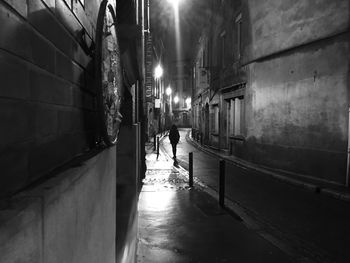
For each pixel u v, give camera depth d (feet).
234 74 48.65
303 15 32.01
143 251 14.37
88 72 7.50
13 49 3.26
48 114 4.45
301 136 32.78
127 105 18.47
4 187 3.02
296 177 31.71
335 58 28.63
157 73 89.97
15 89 3.30
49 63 4.51
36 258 2.66
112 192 8.41
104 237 6.81
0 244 2.07
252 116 41.86
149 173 35.32
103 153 6.81
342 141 27.91
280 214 20.34
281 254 14.20
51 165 4.55
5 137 3.05
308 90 31.76
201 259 13.61
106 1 6.39
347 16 27.50
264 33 38.17
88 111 7.51
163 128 143.84
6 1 3.10
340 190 25.54
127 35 13.19
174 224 18.11
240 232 16.88
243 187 28.81
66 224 3.61
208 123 73.15
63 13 5.29
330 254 14.30
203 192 26.12
